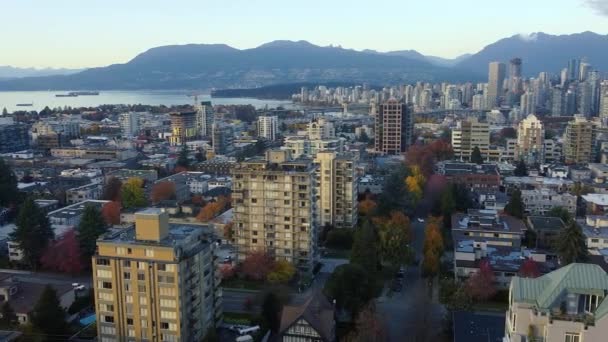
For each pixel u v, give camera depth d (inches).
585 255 7549.2
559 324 3238.2
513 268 7249.0
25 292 6914.4
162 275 5383.9
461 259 7657.5
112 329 5625.0
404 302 7111.2
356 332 5753.0
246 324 6466.5
